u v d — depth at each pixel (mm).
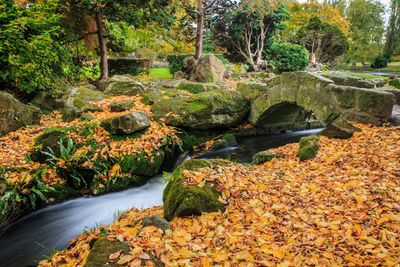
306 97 6754
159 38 15562
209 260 2123
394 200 2684
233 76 16812
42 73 7902
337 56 27156
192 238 2496
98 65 14391
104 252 2137
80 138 5969
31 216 4527
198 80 14156
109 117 7008
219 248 2297
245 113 9656
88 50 14320
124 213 3986
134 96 9203
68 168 5371
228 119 9023
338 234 2301
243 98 9609
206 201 2949
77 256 2598
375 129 5035
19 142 5707
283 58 19047
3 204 4102
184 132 8070
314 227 2488
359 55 42531
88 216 4652
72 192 5277
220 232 2541
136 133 6684
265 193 3361
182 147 7824
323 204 2943
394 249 1975
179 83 12680
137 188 6008
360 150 4387
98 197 5469
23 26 6332
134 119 6445
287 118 9961
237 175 3672
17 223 4301
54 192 4949
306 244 2234
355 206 2748
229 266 2039
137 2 10570
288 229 2510
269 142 8688
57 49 8875
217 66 14227
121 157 5953
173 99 8656
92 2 9531
